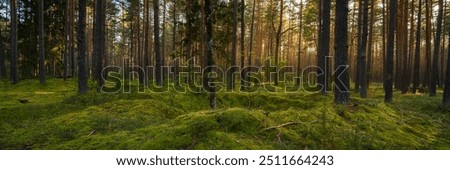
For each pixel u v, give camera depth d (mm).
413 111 12766
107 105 11375
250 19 37719
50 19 32531
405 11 25516
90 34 47938
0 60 37031
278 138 6457
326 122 7391
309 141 6535
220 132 6227
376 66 57281
